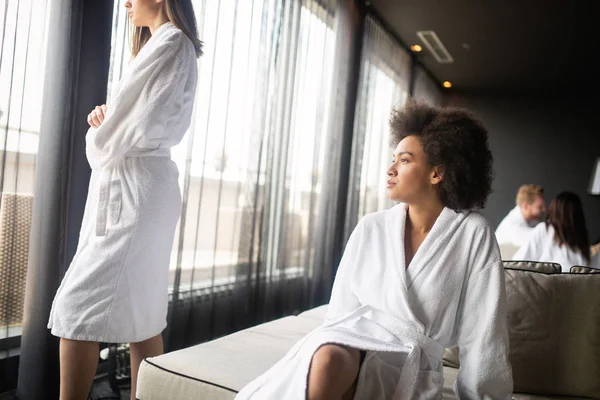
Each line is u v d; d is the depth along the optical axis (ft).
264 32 8.98
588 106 20.54
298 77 10.32
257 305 9.42
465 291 3.56
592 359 4.64
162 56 4.55
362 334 3.30
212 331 8.35
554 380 4.65
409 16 13.92
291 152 10.28
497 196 21.47
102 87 6.23
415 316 3.45
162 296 4.86
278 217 10.11
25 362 5.48
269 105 9.29
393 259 3.62
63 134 5.66
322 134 11.70
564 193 8.10
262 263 9.57
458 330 3.61
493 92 21.53
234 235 8.68
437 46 16.26
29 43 5.44
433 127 3.65
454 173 3.56
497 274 3.49
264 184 9.32
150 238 4.59
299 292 11.29
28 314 5.48
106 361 6.81
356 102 13.24
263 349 4.57
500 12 13.16
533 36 14.69
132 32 5.41
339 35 12.18
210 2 7.59
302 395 2.85
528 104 21.21
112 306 4.39
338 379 2.91
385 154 15.81
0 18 5.12
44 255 5.54
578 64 16.93
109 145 4.48
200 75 7.50
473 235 3.58
